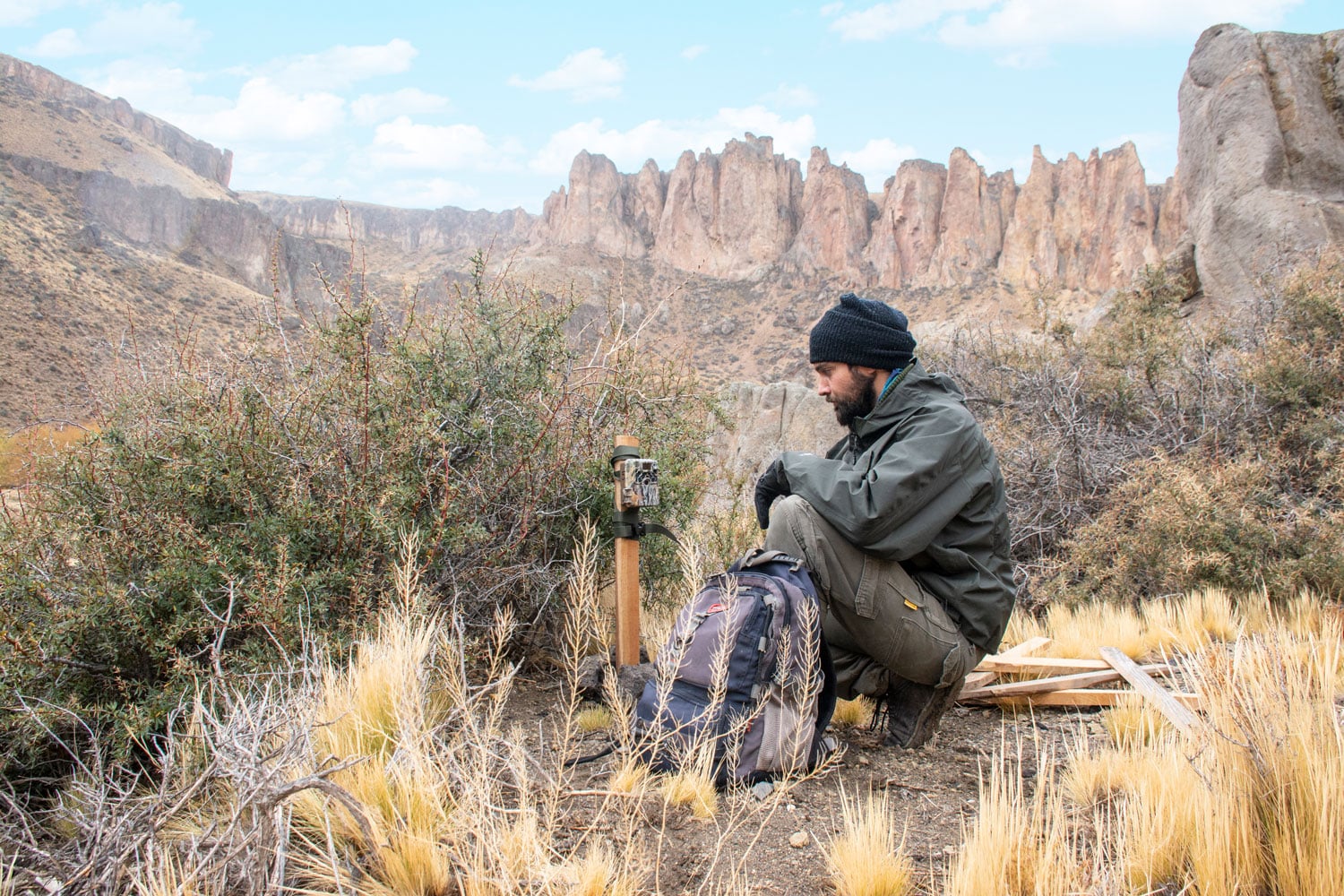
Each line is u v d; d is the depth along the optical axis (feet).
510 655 13.23
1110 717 11.04
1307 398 21.86
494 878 6.55
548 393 13.82
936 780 9.64
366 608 10.49
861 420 10.55
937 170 412.36
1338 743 7.14
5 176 296.30
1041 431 24.26
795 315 405.39
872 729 11.10
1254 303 27.66
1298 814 6.77
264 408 11.80
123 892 6.26
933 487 9.45
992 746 10.74
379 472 11.73
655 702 9.25
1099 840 7.02
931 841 8.10
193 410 11.46
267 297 12.86
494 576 12.28
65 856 7.04
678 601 15.16
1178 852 7.05
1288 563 16.58
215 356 12.29
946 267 395.75
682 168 465.47
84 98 517.55
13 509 11.31
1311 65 37.24
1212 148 38.01
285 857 6.58
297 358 12.66
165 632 9.77
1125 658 12.99
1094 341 27.84
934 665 10.06
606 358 15.07
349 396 11.82
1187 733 8.91
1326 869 6.23
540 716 11.15
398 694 8.58
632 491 11.37
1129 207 368.27
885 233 414.21
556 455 13.41
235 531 10.76
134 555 10.28
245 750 6.86
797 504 9.78
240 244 399.03
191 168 573.74
